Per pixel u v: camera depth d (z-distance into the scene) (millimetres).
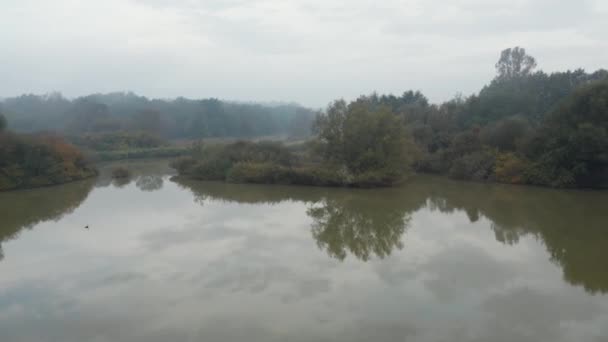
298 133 130875
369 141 40312
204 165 45688
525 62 84875
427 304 13695
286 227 24125
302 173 40469
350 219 26141
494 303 13711
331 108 42531
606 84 35688
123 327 12539
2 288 15727
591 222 24141
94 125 105812
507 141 42625
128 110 141875
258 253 19234
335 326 12289
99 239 22062
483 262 17734
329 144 41438
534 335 11695
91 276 16734
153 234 22781
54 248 20703
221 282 15805
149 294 14836
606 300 13867
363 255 18875
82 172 48625
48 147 45281
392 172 38656
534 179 37500
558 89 60250
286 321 12641
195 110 134500
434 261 17953
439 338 11570
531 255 18562
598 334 11711
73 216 27922
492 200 31484
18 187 40812
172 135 121688
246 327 12328
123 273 16953
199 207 30391
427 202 31391
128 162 69812
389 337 11641
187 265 17734
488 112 55969
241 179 42812
